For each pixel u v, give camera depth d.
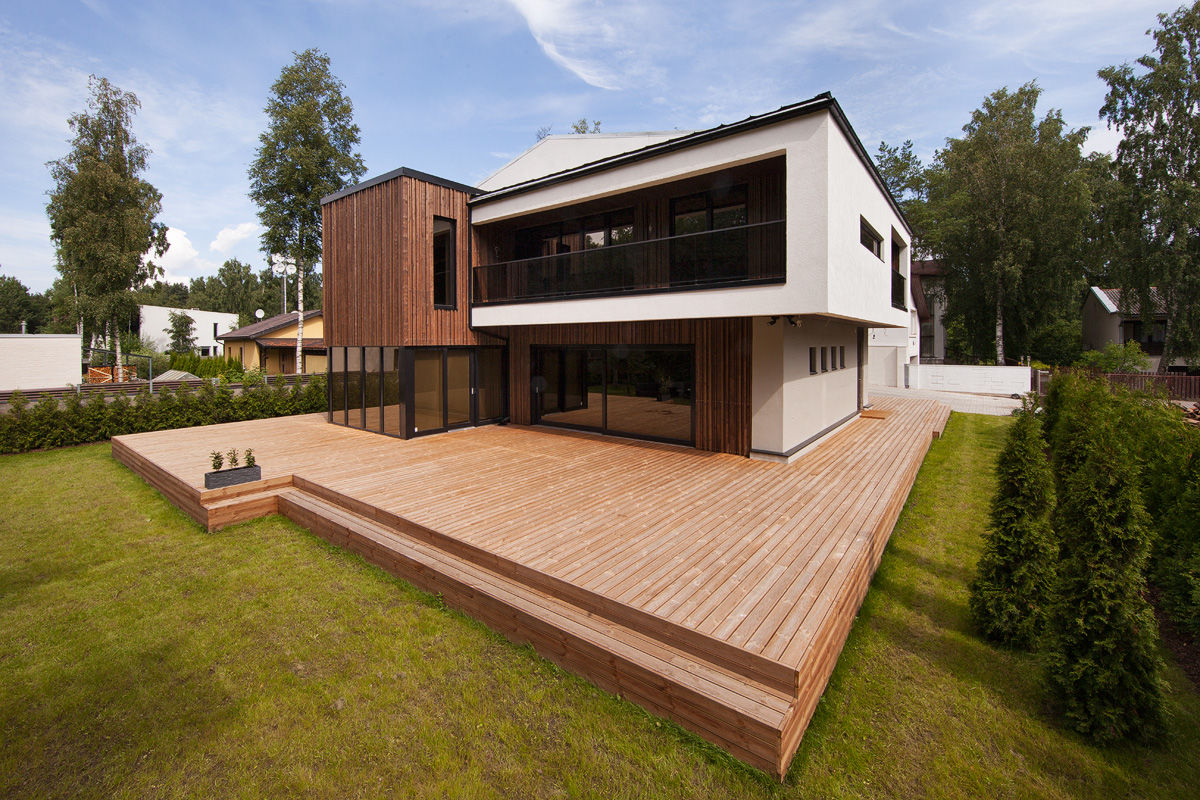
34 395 13.87
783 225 8.21
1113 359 20.70
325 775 2.98
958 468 9.49
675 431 10.02
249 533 6.75
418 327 10.74
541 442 10.45
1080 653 3.33
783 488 7.08
